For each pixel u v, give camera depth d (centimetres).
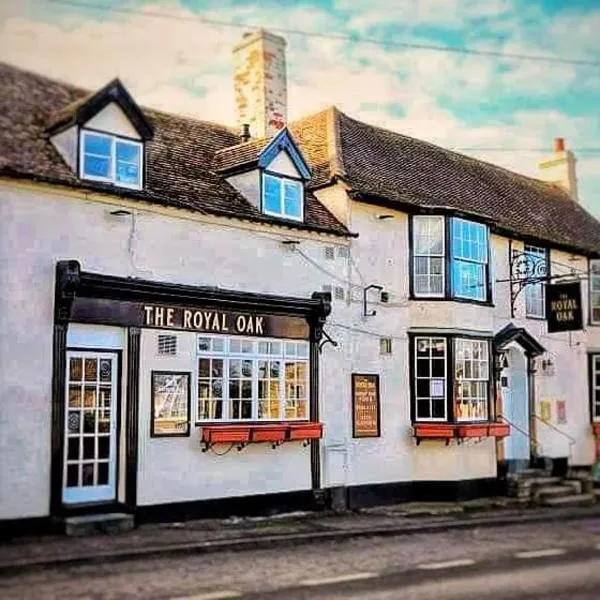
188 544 1212
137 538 1254
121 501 1375
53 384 1298
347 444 1725
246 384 1564
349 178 1802
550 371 2228
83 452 1350
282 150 1670
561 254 2309
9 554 1109
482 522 1579
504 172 2431
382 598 952
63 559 1079
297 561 1162
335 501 1689
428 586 1021
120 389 1395
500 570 1135
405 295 1870
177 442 1445
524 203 2308
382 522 1538
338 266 1747
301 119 2055
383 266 1836
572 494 2039
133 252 1414
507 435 1961
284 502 1598
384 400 1811
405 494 1831
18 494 1253
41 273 1302
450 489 1850
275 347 1617
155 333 1434
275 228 1631
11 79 1432
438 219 1902
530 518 1675
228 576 1045
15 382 1261
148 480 1402
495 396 1994
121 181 1421
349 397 1742
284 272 1644
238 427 1505
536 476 2089
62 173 1341
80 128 1374
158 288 1424
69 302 1310
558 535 1459
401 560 1189
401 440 1836
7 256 1267
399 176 1967
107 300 1374
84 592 930
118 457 1385
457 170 2203
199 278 1502
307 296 1680
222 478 1503
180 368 1461
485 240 1991
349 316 1756
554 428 2222
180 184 1545
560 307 2069
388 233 1855
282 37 1945
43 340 1295
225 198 1597
